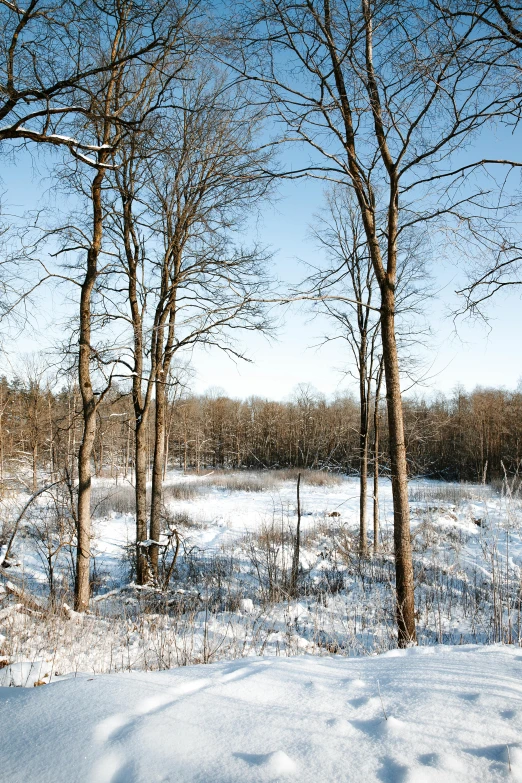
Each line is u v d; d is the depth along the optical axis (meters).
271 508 20.56
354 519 17.55
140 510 10.10
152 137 5.94
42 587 9.06
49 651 5.31
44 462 18.83
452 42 5.11
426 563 10.53
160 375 10.52
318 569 11.12
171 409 32.12
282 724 2.37
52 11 5.02
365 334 12.59
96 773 1.98
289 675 3.07
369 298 12.39
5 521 11.66
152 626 6.49
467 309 6.76
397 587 6.04
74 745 2.18
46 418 19.84
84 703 2.60
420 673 3.08
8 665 4.27
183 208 10.20
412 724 2.35
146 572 9.30
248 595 9.07
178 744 2.17
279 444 52.38
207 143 9.66
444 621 7.09
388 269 6.51
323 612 7.80
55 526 10.80
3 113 4.86
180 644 5.71
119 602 8.48
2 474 19.28
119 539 14.02
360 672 3.21
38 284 7.31
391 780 1.92
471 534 13.15
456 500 17.83
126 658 5.21
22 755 2.15
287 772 1.96
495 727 2.31
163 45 5.26
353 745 2.18
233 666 3.31
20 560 10.69
